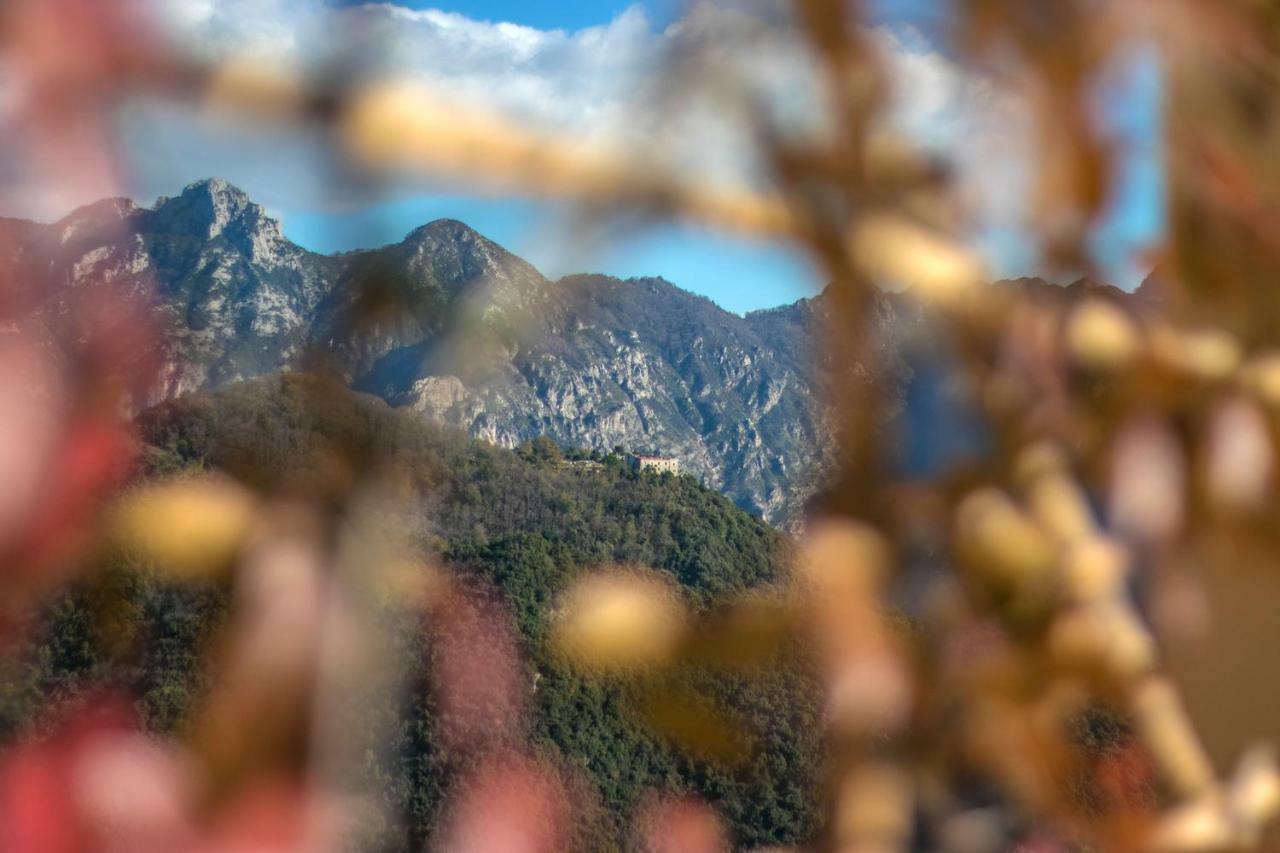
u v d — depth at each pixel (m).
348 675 0.34
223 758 0.32
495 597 0.39
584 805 0.38
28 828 0.30
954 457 0.44
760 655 0.42
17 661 0.30
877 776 0.41
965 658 0.43
